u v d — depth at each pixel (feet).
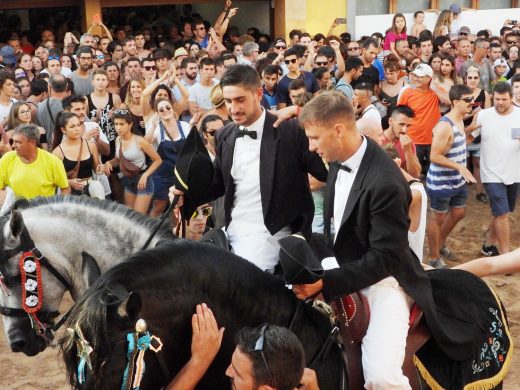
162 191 30.35
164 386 10.55
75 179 25.79
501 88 28.71
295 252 11.02
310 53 41.65
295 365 9.50
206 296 10.87
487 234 31.65
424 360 12.83
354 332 12.25
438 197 28.71
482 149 29.45
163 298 10.37
